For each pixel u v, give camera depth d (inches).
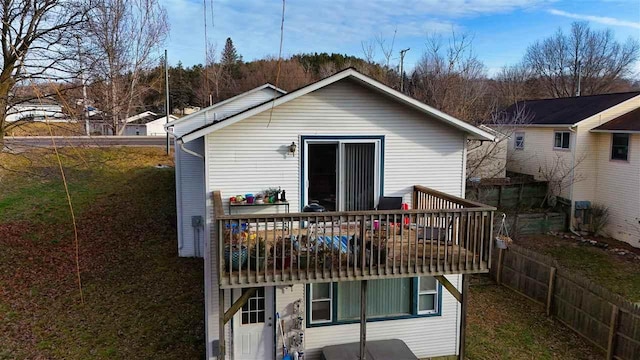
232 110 526.6
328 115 345.7
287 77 1566.2
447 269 304.2
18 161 757.3
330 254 291.7
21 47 474.3
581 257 624.4
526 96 1825.8
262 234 316.8
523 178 875.4
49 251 564.1
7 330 386.9
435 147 367.9
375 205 361.1
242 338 346.6
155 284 489.7
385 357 332.2
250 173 336.5
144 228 650.2
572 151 765.9
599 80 1819.6
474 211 303.6
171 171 844.6
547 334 407.2
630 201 692.7
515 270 503.5
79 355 353.7
